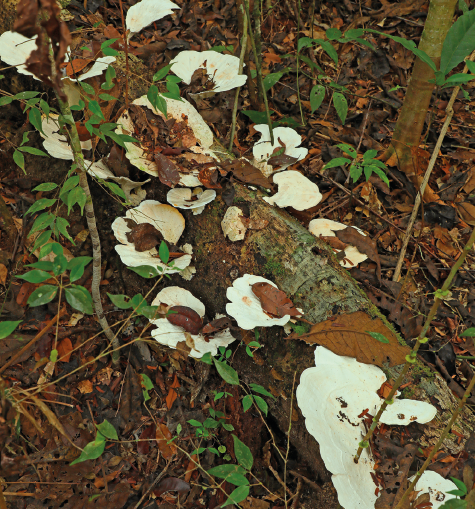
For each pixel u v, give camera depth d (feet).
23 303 3.63
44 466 3.23
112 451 3.39
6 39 3.69
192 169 3.62
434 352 3.58
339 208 4.20
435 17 3.61
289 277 3.41
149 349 3.65
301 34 5.13
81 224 3.81
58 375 3.52
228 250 3.54
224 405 3.51
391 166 4.30
